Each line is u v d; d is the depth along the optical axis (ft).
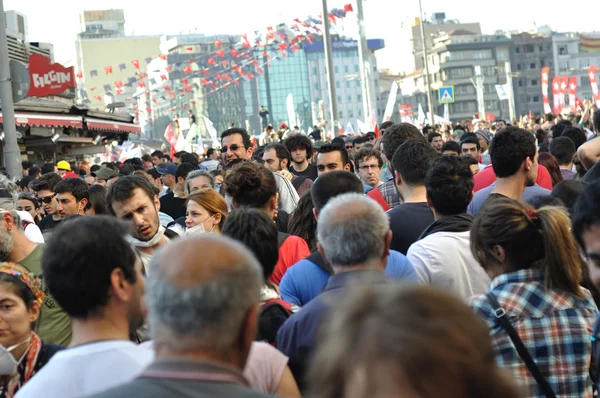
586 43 493.36
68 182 41.16
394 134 38.52
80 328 14.99
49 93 94.68
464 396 7.41
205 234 12.84
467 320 7.64
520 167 28.94
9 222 26.91
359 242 18.74
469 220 24.50
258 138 163.63
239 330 12.19
